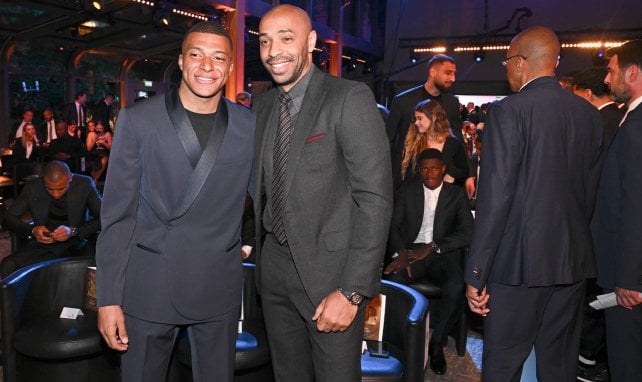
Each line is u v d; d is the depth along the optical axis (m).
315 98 1.56
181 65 1.57
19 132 8.20
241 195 1.67
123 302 1.61
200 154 1.56
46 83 10.34
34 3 7.26
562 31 14.13
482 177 1.92
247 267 2.60
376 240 1.47
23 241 3.58
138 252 1.60
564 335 2.02
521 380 2.40
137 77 12.56
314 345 1.64
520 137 1.87
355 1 15.59
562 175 1.90
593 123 1.99
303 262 1.56
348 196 1.58
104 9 7.87
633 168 1.88
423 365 2.10
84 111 10.00
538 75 1.95
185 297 1.60
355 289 1.47
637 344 2.05
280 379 1.78
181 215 1.57
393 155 3.85
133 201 1.57
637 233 1.88
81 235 3.32
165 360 1.71
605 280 2.09
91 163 7.87
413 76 16.17
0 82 9.24
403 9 16.11
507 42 14.27
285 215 1.56
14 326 2.35
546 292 1.95
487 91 15.42
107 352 2.38
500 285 1.97
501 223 1.87
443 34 15.61
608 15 13.64
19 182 6.29
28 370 2.37
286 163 1.58
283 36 1.52
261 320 2.57
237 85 9.09
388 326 2.36
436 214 3.17
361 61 16.31
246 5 9.62
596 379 2.64
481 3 15.05
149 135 1.53
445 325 2.94
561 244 1.90
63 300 2.59
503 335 1.98
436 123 3.43
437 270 3.12
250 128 1.66
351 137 1.48
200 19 8.82
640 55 1.94
